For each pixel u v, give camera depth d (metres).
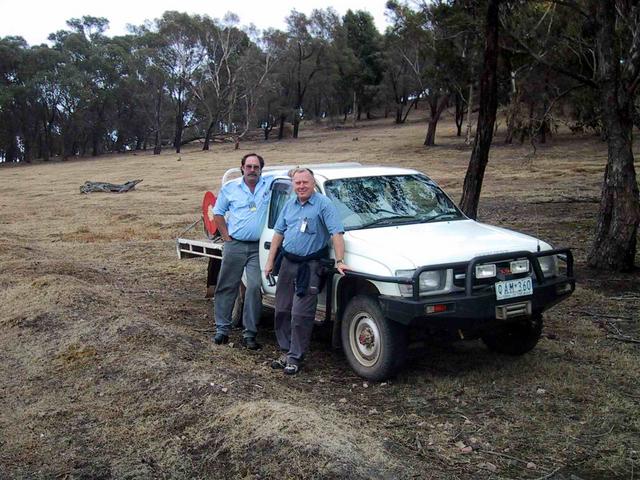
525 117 16.30
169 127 91.31
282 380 5.84
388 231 6.15
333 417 4.89
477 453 4.48
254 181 6.74
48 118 83.62
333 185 6.67
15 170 61.78
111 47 82.62
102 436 4.75
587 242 12.91
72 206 24.67
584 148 39.41
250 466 4.16
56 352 6.44
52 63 79.50
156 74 75.69
